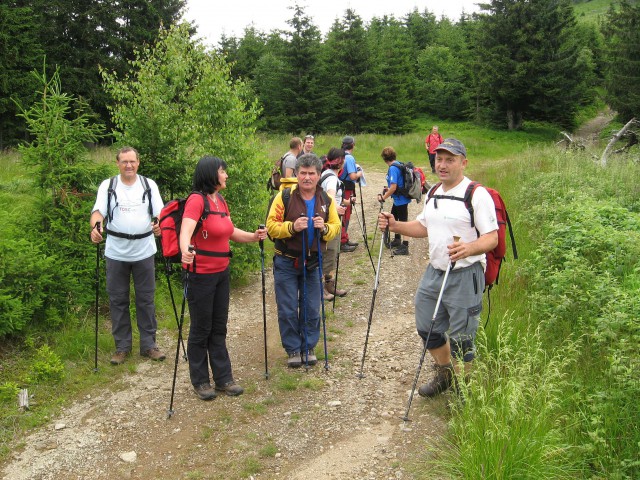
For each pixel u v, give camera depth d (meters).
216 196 4.70
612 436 3.62
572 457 3.54
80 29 26.39
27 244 6.00
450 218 4.06
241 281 8.06
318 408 4.56
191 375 4.77
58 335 5.68
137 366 5.39
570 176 11.57
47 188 6.44
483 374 4.28
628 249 6.27
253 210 8.10
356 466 3.81
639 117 34.62
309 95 38.91
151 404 4.70
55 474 3.79
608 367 4.26
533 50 38.41
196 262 4.51
